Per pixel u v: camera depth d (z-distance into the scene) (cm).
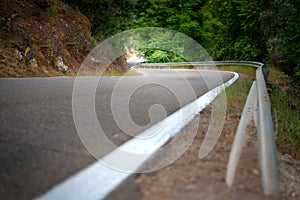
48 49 1389
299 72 1497
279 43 1766
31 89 667
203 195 207
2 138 296
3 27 1204
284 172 343
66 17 1764
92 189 210
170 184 223
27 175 222
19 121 363
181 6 3359
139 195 205
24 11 1416
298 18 1316
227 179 228
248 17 2405
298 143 532
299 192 294
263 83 621
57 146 285
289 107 970
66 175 227
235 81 1070
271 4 2058
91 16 2111
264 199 203
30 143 287
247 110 413
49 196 197
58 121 376
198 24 3297
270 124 326
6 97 532
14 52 1148
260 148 263
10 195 195
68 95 600
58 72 1365
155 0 3291
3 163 239
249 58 2555
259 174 241
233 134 374
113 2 2183
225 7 3041
